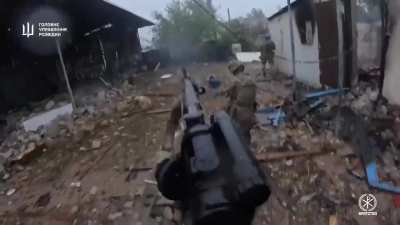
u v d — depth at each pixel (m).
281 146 5.12
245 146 0.88
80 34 14.42
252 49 24.69
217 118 1.07
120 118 8.09
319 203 3.63
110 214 3.86
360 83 7.61
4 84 10.02
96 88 12.77
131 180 4.70
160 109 8.68
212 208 0.72
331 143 5.02
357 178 4.06
